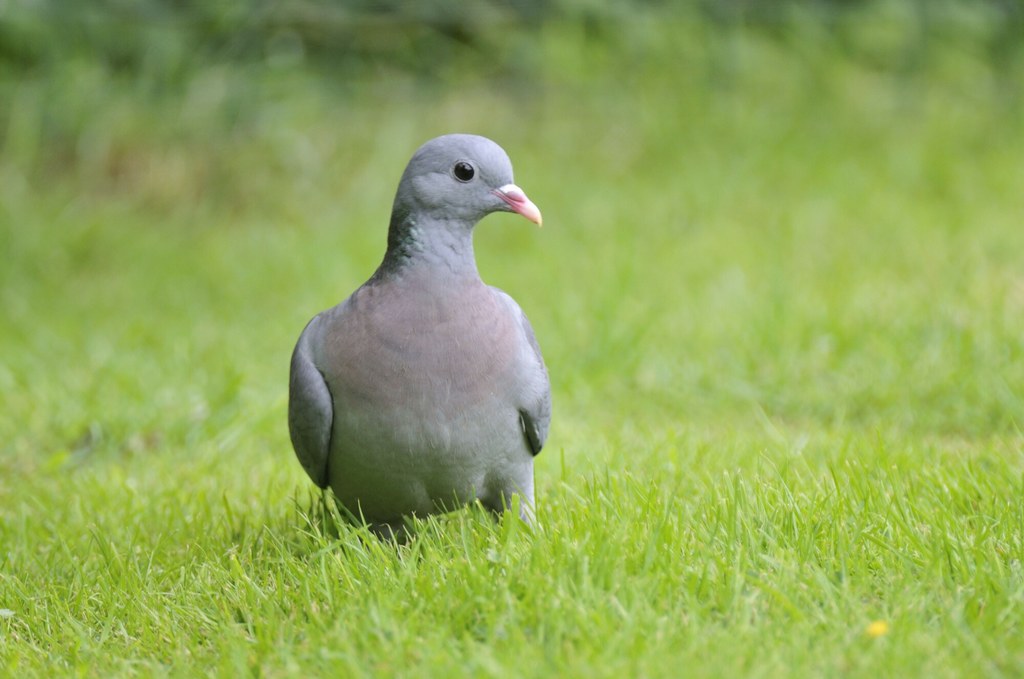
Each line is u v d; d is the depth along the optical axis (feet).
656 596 19.90
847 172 54.80
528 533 22.58
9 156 57.41
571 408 35.68
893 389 34.42
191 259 50.93
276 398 36.17
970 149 56.70
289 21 61.98
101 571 24.29
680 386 36.50
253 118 59.52
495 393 22.99
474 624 19.88
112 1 60.64
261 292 47.37
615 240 49.47
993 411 32.55
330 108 60.90
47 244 52.16
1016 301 39.60
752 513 23.00
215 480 30.45
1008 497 24.08
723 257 47.19
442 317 22.84
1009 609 19.15
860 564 20.95
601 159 57.52
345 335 23.13
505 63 62.34
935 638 18.51
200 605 22.04
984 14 62.59
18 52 60.08
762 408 34.88
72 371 39.42
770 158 56.24
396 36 63.10
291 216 55.52
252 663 19.49
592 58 61.98
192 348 40.42
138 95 59.72
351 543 22.85
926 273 43.60
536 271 46.47
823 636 18.71
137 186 57.16
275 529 25.73
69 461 33.24
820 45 62.39
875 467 25.93
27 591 23.71
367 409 22.82
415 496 23.71
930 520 22.61
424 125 59.57
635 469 27.63
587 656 18.26
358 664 18.71
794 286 43.06
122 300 47.93
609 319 39.27
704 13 62.44
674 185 54.65
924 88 61.11
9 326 45.19
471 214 23.47
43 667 20.20
